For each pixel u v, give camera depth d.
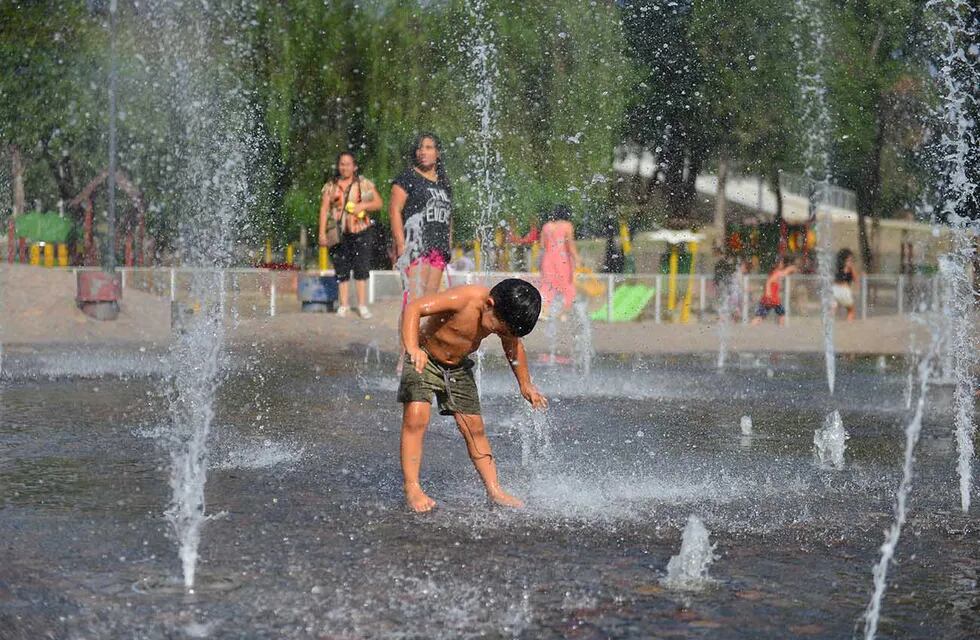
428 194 9.09
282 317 15.34
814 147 26.50
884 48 24.50
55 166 27.03
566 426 7.29
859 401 9.16
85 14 23.92
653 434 7.00
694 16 25.09
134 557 3.86
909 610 3.44
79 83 24.33
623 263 28.33
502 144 25.20
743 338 15.97
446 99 25.44
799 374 11.41
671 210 28.88
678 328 17.14
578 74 25.20
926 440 7.06
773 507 4.86
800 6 24.84
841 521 4.61
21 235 26.59
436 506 4.69
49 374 9.76
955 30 19.58
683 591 3.56
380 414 7.57
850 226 31.00
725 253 28.06
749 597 3.52
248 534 4.18
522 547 4.05
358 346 12.93
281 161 25.75
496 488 4.85
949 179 20.03
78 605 3.34
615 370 11.48
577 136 25.34
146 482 5.15
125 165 25.05
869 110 25.41
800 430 7.33
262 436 6.55
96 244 26.84
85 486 5.04
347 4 25.78
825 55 25.03
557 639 3.11
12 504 4.65
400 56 25.48
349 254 15.20
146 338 13.33
